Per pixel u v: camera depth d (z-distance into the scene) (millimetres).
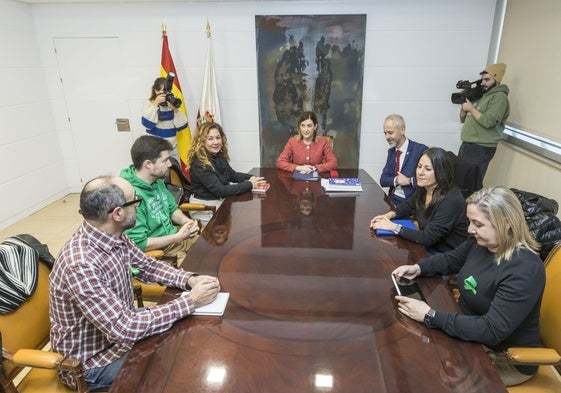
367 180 2867
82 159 4559
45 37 4105
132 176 2066
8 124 3736
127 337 1120
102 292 1193
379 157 4285
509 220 1217
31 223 3836
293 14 3879
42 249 1553
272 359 1032
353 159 4277
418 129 4164
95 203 1237
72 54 4160
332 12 3865
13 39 3773
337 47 3920
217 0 3834
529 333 1284
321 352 1057
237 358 1040
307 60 3975
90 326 1288
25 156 3965
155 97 3729
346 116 4137
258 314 1228
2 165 3678
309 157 3186
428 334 1140
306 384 949
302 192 2572
